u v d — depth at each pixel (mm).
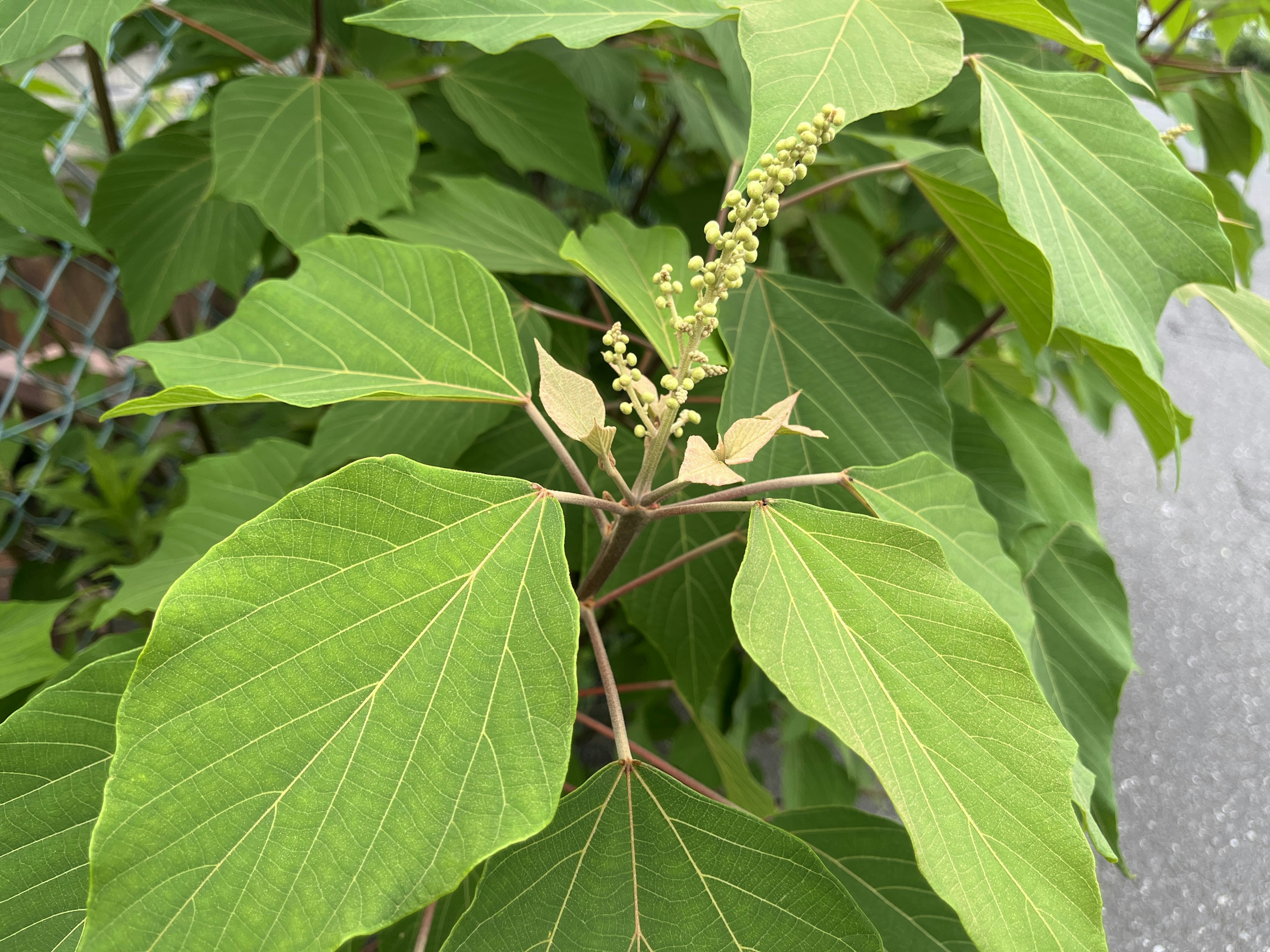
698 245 735
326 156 472
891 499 329
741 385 414
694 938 264
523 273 530
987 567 351
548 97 608
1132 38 546
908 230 777
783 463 404
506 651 245
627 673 779
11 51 377
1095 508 631
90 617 679
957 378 677
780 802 1028
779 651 257
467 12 349
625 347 298
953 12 360
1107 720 500
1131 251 341
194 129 619
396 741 229
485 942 252
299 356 336
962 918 225
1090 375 855
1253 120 688
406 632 243
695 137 638
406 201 479
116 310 854
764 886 271
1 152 428
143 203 564
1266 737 1263
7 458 714
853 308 440
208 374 323
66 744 284
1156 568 1603
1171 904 1011
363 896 211
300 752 224
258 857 212
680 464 493
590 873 271
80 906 270
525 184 698
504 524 267
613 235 455
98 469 697
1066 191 340
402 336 345
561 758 230
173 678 223
